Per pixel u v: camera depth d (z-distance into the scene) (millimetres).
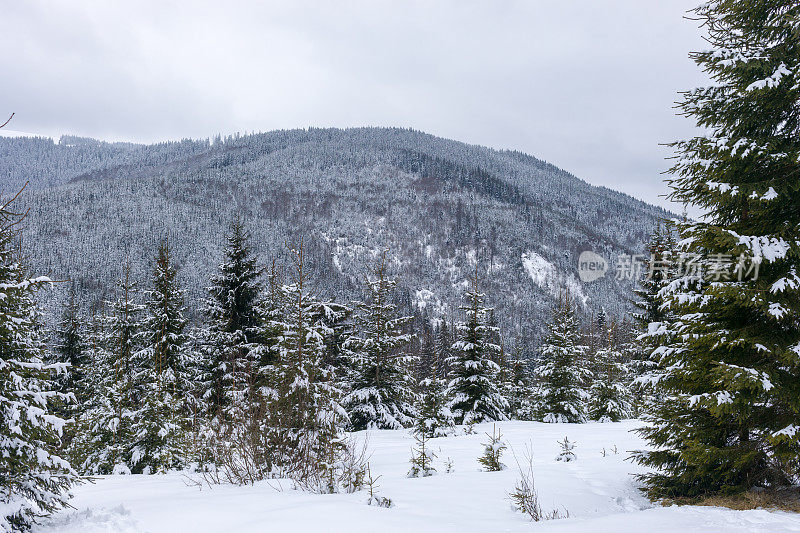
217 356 20094
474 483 7797
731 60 6945
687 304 7211
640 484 7785
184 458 11953
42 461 5816
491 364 23672
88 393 22938
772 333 6578
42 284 6270
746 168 6910
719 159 6902
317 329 16047
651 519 5402
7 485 5707
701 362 6898
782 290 6164
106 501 6836
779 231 6672
